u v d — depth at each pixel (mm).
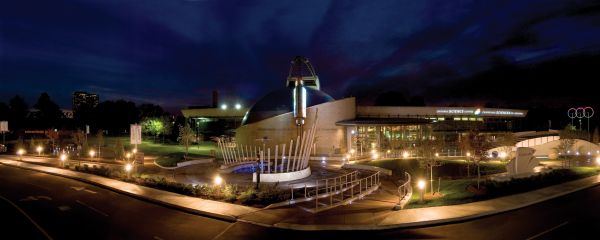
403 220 16766
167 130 83250
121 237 15672
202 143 78000
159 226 17250
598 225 15875
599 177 27031
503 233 15070
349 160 44625
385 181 30484
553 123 115750
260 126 54625
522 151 29125
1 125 57469
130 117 128750
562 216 17312
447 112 72188
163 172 36688
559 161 40562
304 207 20141
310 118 53906
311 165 41719
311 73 63875
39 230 16656
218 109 81875
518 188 22781
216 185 24156
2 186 27875
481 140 34844
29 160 46219
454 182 27625
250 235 15742
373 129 56281
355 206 20500
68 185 28141
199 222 17875
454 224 16500
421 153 34594
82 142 55531
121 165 41719
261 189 24609
